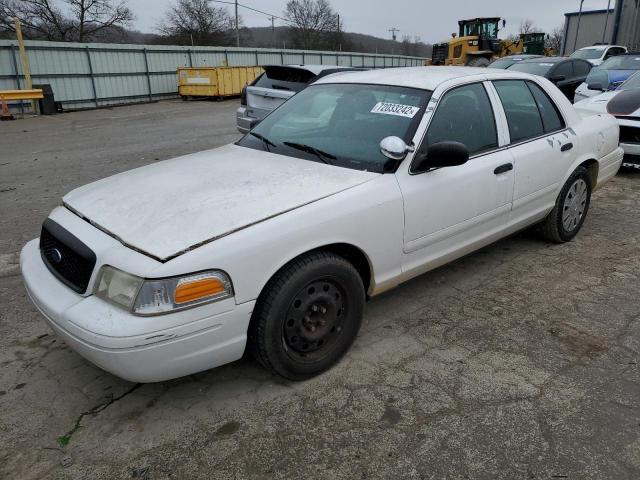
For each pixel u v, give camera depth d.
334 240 2.79
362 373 3.00
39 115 17.56
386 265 3.15
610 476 2.27
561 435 2.51
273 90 8.37
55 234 2.75
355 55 36.50
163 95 24.11
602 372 2.99
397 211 3.08
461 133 3.57
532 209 4.26
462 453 2.41
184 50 24.53
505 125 3.90
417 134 3.27
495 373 2.99
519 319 3.59
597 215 5.79
